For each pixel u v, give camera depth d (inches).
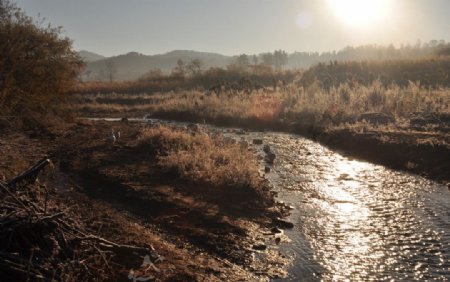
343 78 2124.8
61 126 938.1
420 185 609.9
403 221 467.8
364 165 741.9
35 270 266.2
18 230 289.6
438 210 501.0
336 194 571.2
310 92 1469.0
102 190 530.3
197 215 459.2
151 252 345.1
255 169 666.2
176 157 652.7
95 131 931.3
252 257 376.2
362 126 951.6
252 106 1348.4
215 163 650.8
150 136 815.7
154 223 435.5
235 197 521.0
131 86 2778.1
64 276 272.1
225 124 1248.8
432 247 399.2
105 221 412.8
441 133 824.3
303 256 381.7
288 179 647.8
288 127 1124.5
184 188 541.0
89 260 311.6
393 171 694.5
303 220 472.1
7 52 786.8
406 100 1130.0
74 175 585.0
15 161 518.6
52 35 885.8
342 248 399.2
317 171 698.8
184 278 322.0
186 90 2549.2
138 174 594.2
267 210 492.4
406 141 789.2
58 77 888.9
